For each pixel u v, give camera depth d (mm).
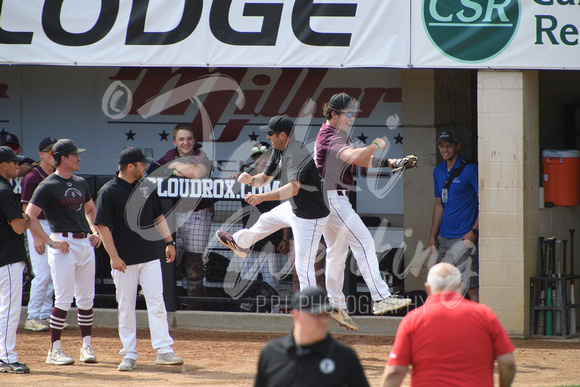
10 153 25281
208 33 32906
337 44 32062
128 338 26547
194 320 34281
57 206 26578
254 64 32656
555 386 23844
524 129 31750
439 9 31344
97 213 25875
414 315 15500
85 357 27547
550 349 30062
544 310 32531
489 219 32000
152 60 33312
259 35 32562
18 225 25016
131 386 23594
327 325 14008
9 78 43438
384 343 31516
